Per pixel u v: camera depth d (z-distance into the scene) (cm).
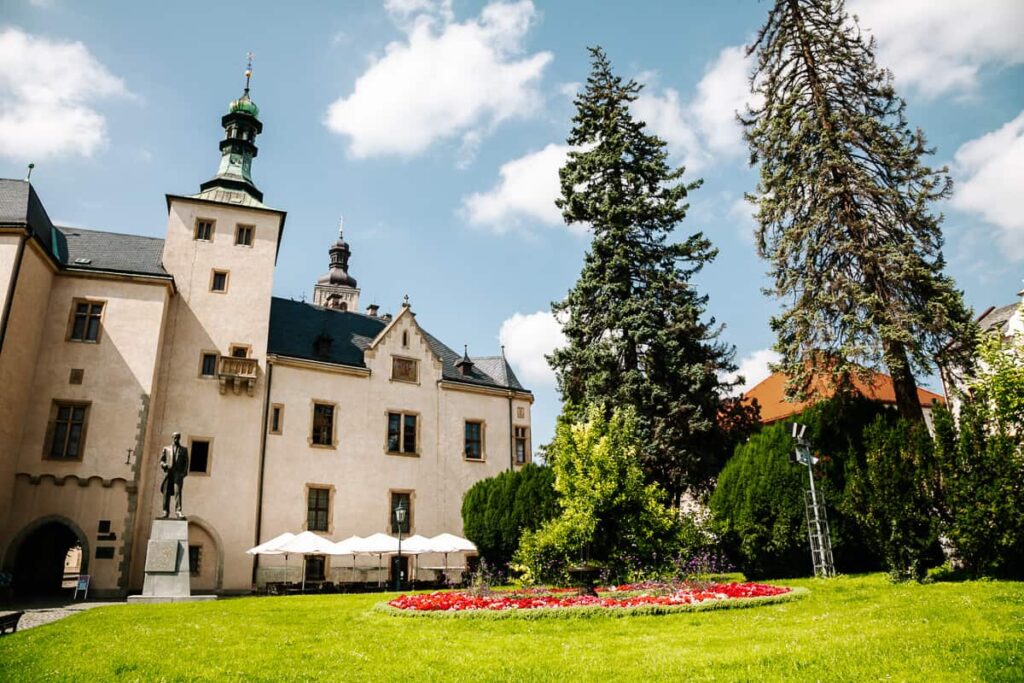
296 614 1644
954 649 841
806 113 2295
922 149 2175
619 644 1052
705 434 2988
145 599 2236
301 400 3491
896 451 1638
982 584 1402
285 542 2931
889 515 1603
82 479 2800
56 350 2931
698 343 3127
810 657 852
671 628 1191
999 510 1469
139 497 2880
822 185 2198
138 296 3116
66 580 4819
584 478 1891
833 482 1997
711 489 2995
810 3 2431
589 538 1877
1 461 2620
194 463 3144
